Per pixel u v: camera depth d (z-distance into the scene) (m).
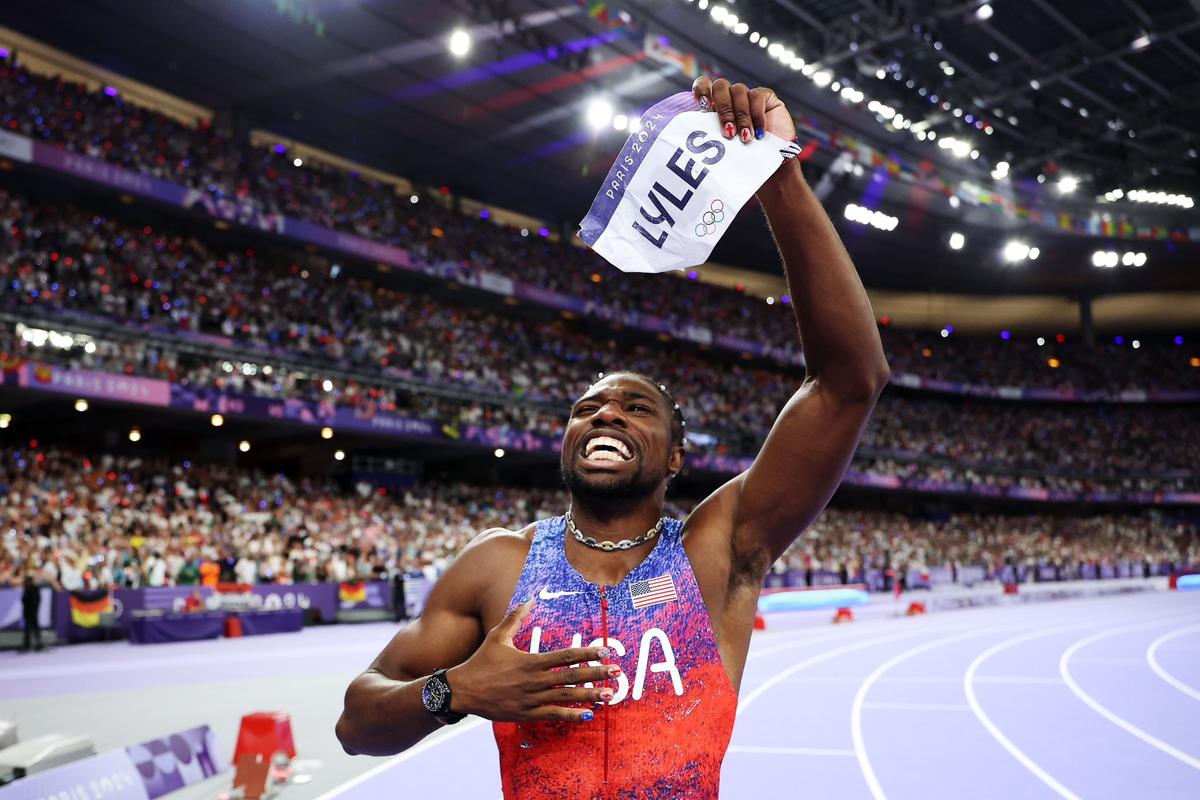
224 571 20.88
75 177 23.62
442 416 29.91
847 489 42.62
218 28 27.14
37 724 10.02
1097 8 28.03
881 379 2.02
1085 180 40.03
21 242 21.92
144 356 23.08
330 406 26.31
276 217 27.92
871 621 25.23
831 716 10.98
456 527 28.14
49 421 27.20
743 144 1.93
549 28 27.30
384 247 30.67
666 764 1.83
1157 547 47.47
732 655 2.01
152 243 25.75
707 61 29.61
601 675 1.71
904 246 46.16
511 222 41.19
